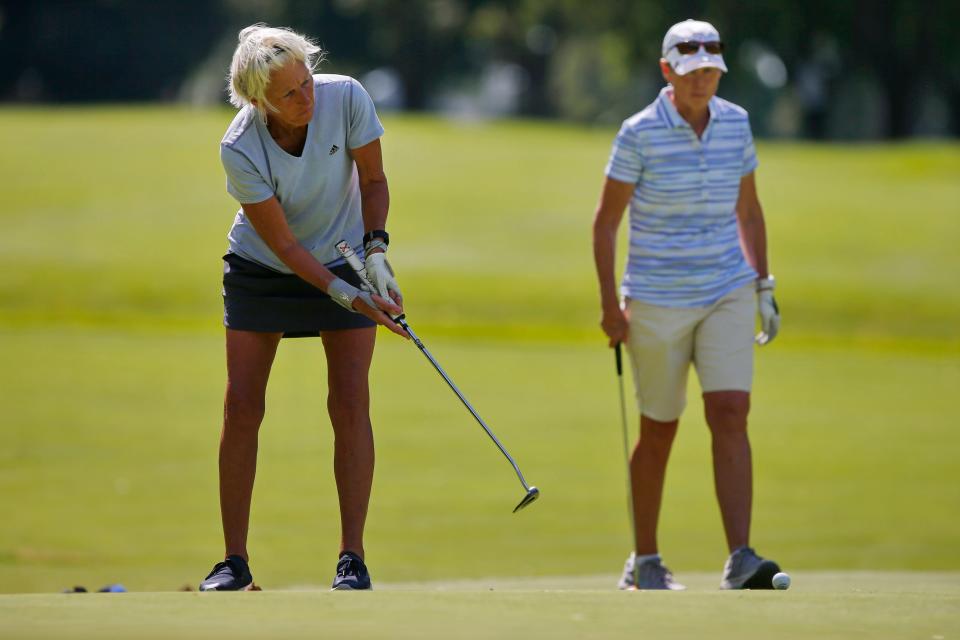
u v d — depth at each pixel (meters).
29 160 91.75
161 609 11.10
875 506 28.33
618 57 180.50
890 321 63.16
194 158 93.44
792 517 27.30
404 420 37.72
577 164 94.88
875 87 192.88
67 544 23.77
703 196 17.94
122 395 41.44
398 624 10.29
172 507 27.05
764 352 56.53
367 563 22.66
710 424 17.81
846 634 10.31
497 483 30.05
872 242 75.44
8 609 11.18
